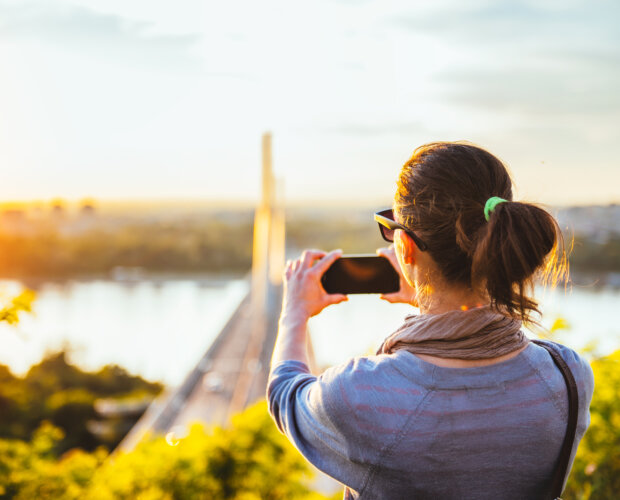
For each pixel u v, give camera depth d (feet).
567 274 3.88
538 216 3.65
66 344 210.59
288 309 4.80
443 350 3.77
